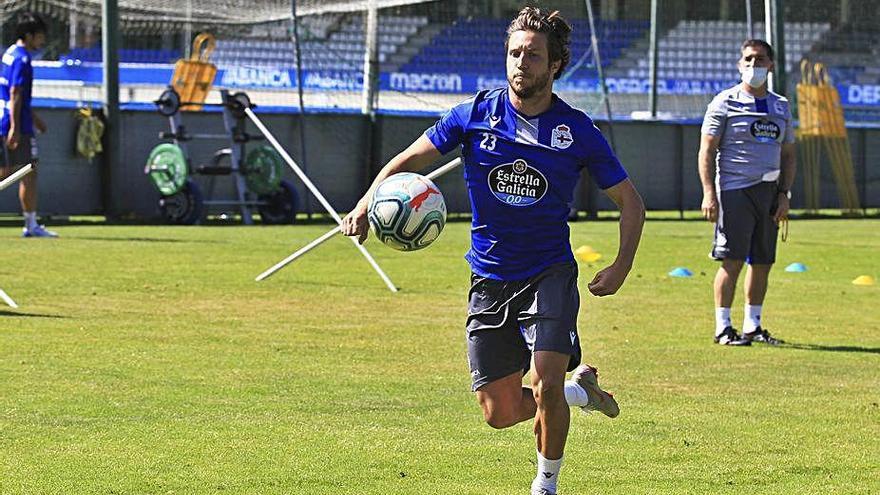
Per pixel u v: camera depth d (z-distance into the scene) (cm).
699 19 6881
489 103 1148
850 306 2639
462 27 6788
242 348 1978
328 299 2573
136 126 4825
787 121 2156
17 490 1175
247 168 4659
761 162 2123
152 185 4838
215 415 1504
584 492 1205
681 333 2238
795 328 2323
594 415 1543
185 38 7219
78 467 1260
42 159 4666
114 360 1847
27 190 3875
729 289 2136
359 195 5206
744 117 2136
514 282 1135
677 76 6875
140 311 2353
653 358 1972
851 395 1695
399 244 1180
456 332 2177
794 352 2055
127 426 1441
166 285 2739
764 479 1257
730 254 2125
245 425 1456
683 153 5416
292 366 1833
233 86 6712
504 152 1129
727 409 1592
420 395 1644
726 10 6862
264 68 6700
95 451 1325
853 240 4269
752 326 2152
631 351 2036
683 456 1348
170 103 4544
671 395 1681
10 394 1598
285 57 6719
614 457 1341
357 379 1745
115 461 1286
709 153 2147
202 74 4984
